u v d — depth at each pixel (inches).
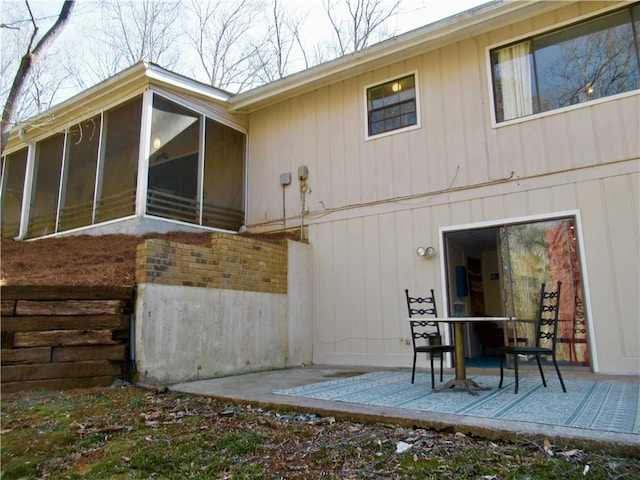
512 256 237.5
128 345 194.9
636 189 208.4
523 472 88.3
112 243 267.9
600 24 229.1
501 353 169.5
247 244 253.6
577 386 170.7
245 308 245.0
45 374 174.9
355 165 298.8
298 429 124.2
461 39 266.1
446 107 267.6
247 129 366.0
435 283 256.5
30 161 382.0
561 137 229.8
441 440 109.4
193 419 138.6
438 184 263.7
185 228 306.8
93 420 137.5
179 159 311.4
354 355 277.4
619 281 206.7
